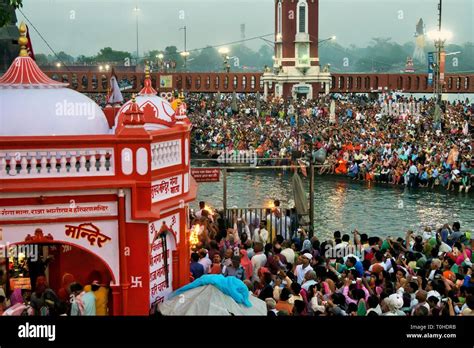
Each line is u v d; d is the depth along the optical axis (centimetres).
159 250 1459
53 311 1328
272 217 2400
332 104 5950
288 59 8450
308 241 2002
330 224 3152
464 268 1752
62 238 1321
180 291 1363
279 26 8494
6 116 1368
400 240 2122
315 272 1630
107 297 1383
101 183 1318
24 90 1408
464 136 4997
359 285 1504
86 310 1330
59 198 1311
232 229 2114
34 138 1288
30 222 1302
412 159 4244
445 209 3488
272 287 1551
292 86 8438
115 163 1332
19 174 1295
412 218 3269
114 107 1844
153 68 10156
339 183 4334
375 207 3544
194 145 5675
